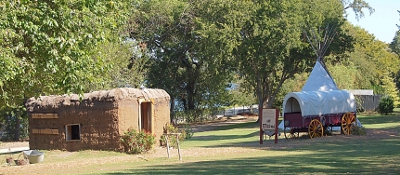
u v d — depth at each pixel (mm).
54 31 13430
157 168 16047
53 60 13297
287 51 42875
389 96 55500
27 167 19578
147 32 51062
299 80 58406
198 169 14516
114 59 34344
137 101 24484
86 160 21328
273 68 44500
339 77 49281
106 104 23906
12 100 15445
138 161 20547
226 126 50312
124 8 17812
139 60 43531
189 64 56031
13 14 12414
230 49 42719
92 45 14609
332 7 46156
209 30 43625
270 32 42750
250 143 26781
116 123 23672
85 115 24531
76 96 25000
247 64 46000
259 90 47750
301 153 20156
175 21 51562
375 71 64250
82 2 14070
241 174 12344
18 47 12711
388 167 12414
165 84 54562
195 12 51094
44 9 13117
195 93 59500
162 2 51000
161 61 53594
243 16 44031
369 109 58594
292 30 42562
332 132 31438
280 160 16547
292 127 28172
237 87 65438
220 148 24047
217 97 60031
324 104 29078
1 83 12016
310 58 45219
